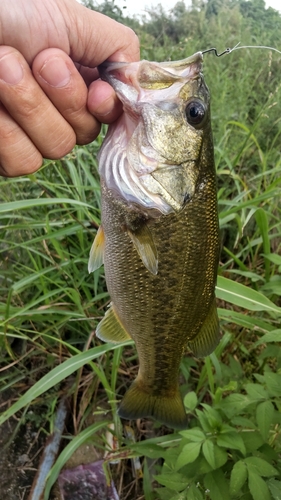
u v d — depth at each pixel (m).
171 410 0.31
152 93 0.22
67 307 0.43
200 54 0.23
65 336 0.46
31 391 0.31
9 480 0.36
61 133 0.21
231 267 0.50
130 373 0.43
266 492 0.23
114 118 0.22
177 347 0.29
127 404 0.31
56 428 0.39
